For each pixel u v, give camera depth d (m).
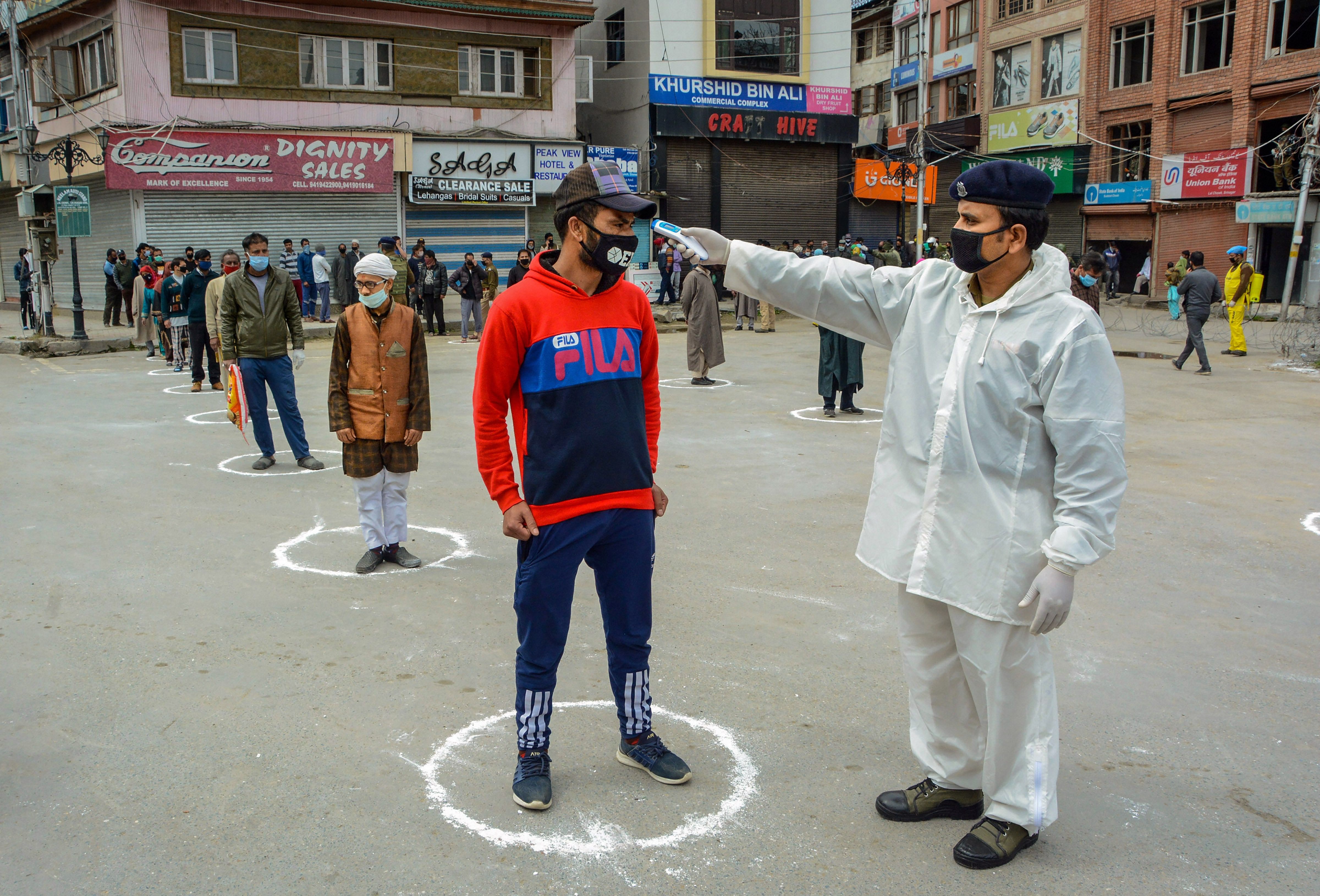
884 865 2.89
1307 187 21.98
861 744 3.62
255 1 21.58
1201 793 3.32
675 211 28.73
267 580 5.37
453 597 5.12
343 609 4.94
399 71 23.23
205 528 6.32
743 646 4.53
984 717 2.91
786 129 29.23
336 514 6.70
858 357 10.41
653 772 3.35
